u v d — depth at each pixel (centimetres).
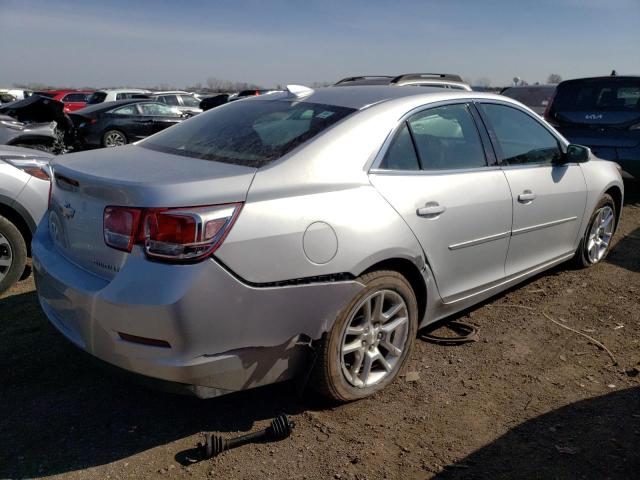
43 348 354
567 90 819
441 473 244
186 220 229
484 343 365
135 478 241
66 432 272
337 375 278
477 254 349
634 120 742
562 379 321
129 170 262
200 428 276
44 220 329
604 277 481
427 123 331
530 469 245
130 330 233
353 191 279
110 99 1972
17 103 1028
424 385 315
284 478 242
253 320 245
